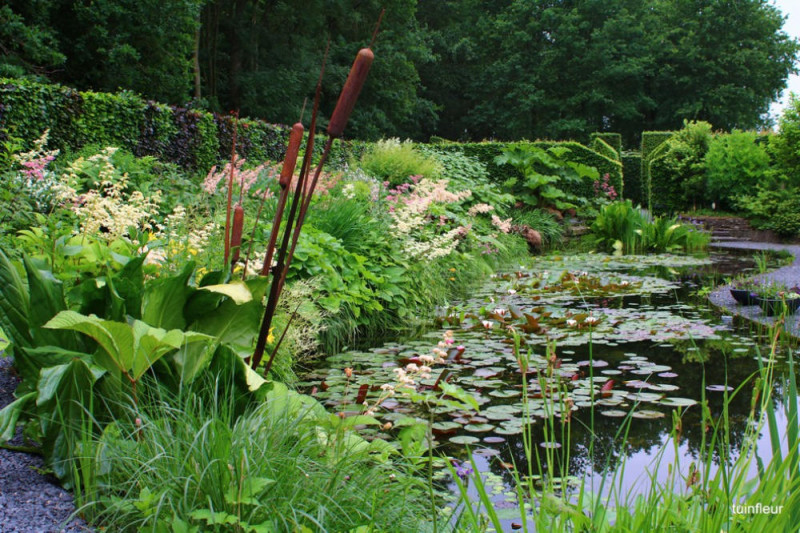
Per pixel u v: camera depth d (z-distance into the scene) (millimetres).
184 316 2320
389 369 4098
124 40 14766
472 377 3938
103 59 14625
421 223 7406
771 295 5969
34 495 1746
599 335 5199
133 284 2160
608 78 33281
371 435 2848
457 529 1759
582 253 12641
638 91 33625
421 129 34844
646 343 4914
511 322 5695
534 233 12727
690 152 17531
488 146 15969
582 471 2561
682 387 3730
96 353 2025
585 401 3455
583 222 15078
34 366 2059
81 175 6062
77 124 7227
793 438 1484
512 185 15227
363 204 7305
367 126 25078
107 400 2016
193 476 1609
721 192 16953
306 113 23297
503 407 3324
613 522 1796
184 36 15773
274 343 3436
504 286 8195
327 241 5410
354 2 25688
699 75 33688
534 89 33531
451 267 8000
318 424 2064
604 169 16328
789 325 5094
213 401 2049
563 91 34031
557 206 14969
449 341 2428
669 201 17875
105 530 1579
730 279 8367
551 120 34531
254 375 2090
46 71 13398
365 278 5688
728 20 33531
